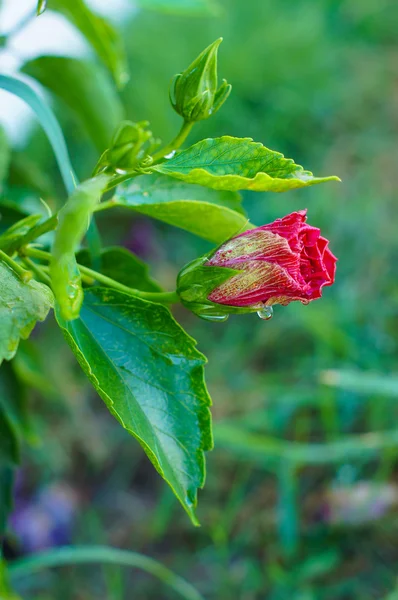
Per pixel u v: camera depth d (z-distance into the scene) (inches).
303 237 15.3
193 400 15.1
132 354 15.3
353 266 44.7
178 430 15.0
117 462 38.1
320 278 15.3
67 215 13.2
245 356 41.6
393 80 69.3
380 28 79.3
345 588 29.0
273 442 30.9
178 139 15.2
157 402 15.1
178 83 15.0
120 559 23.9
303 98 63.4
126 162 14.2
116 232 48.5
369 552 30.6
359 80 67.8
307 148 59.1
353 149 58.0
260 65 64.3
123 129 14.2
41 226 15.2
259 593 30.0
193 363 15.2
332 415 32.6
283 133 60.2
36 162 45.0
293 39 67.9
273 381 39.2
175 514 34.5
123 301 15.4
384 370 36.3
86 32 21.1
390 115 63.3
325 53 70.5
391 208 50.9
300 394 34.3
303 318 37.0
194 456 15.0
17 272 14.5
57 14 21.5
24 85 17.1
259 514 33.2
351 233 46.2
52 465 34.8
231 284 15.2
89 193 13.2
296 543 30.6
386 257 44.4
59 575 32.1
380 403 33.6
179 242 49.8
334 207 48.6
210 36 66.0
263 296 15.3
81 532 33.9
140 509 35.7
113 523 34.9
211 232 16.5
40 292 14.5
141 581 32.1
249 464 35.0
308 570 28.2
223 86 15.2
